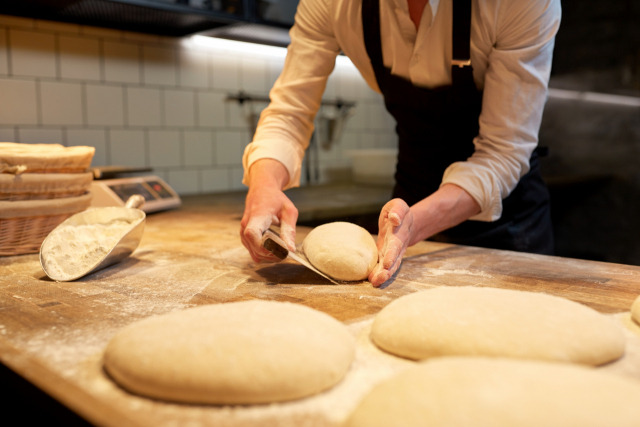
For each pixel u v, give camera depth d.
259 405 0.43
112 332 0.60
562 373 0.39
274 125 1.20
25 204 0.98
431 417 0.35
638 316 0.60
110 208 1.00
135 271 0.90
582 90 2.25
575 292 0.74
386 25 1.10
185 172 2.21
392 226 0.85
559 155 2.36
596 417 0.33
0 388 0.53
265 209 0.94
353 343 0.53
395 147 3.02
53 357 0.53
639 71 2.09
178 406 0.43
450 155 1.24
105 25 1.89
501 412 0.34
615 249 2.25
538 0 0.96
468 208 0.99
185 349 0.46
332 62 1.25
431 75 1.12
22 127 1.79
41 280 0.85
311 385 0.44
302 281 0.83
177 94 2.15
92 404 0.42
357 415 0.38
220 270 0.91
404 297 0.62
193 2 1.71
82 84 1.91
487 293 0.61
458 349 0.50
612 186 2.23
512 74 1.00
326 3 1.15
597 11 2.15
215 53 2.24
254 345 0.46
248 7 1.85
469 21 1.00
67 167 1.05
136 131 2.05
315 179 2.62
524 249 1.28
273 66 2.45
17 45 1.76
